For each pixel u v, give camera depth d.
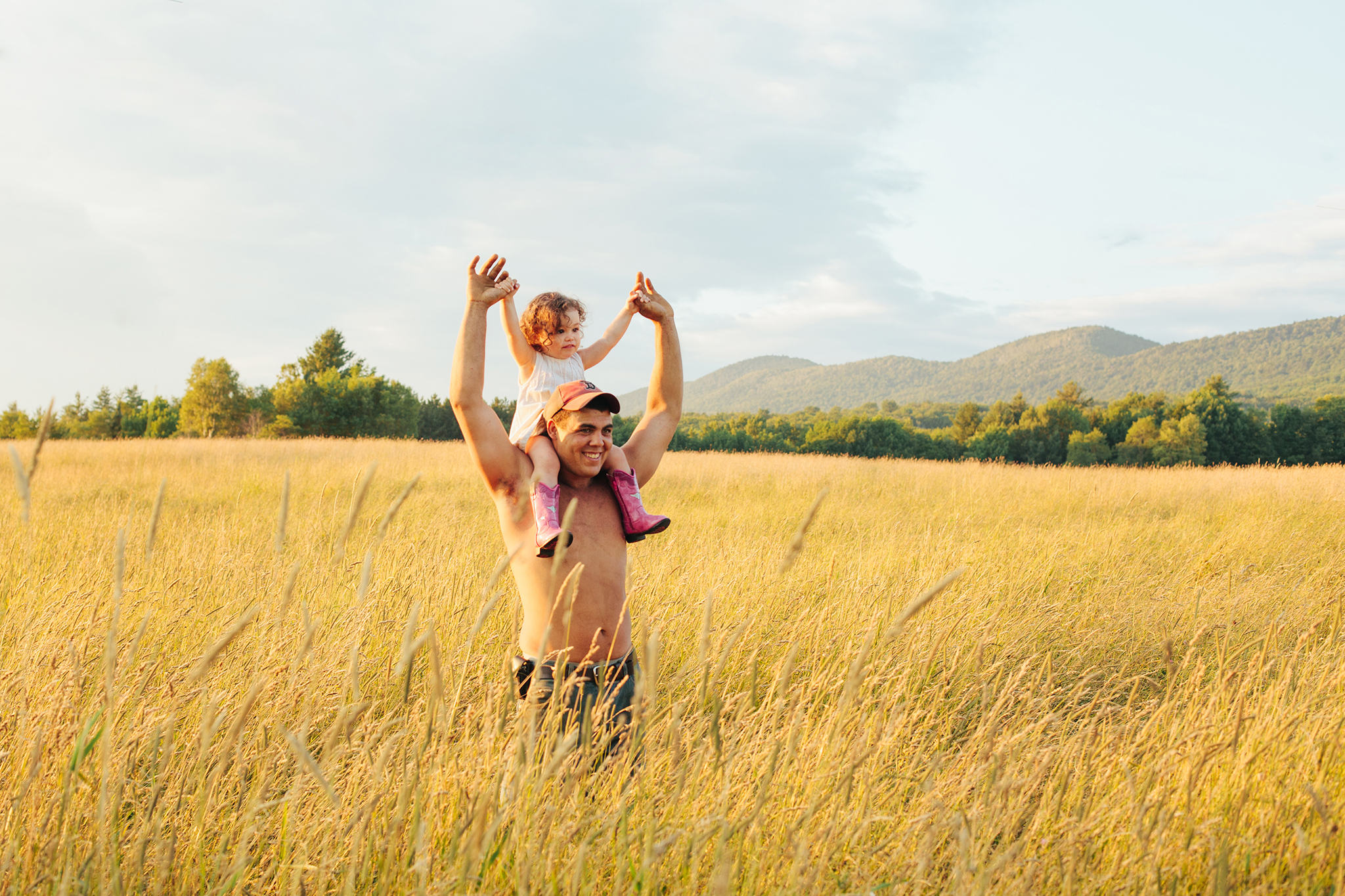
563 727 2.23
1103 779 2.29
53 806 1.80
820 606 4.62
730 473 15.02
